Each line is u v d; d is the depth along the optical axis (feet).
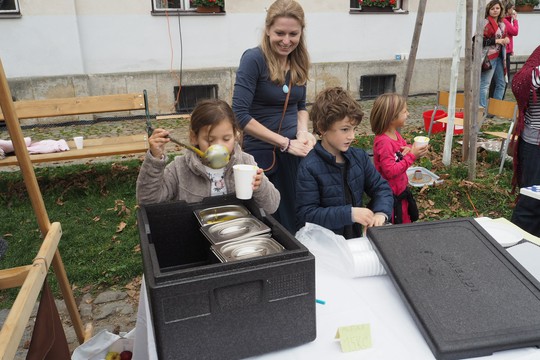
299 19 7.84
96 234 12.25
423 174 15.64
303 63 8.59
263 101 8.54
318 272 4.84
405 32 30.30
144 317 5.16
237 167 5.11
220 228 4.50
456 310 3.81
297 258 3.56
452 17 30.94
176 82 26.08
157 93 25.95
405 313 4.15
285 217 9.09
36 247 11.69
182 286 3.24
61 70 23.93
